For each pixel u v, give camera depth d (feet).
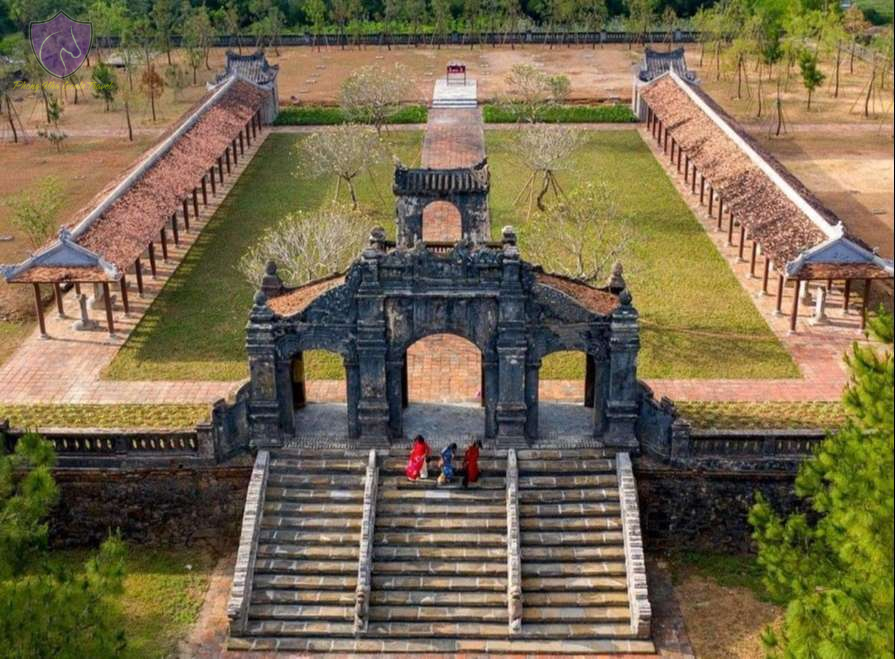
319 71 438.81
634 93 346.33
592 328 124.98
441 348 174.09
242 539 120.78
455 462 128.88
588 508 124.26
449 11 510.17
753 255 204.23
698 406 153.99
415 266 121.90
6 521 92.99
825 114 345.92
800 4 389.60
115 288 203.62
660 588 123.03
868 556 79.97
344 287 123.44
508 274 121.08
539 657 112.27
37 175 292.40
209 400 159.84
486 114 341.82
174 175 231.91
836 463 84.64
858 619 79.36
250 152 307.78
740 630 115.96
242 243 228.84
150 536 131.34
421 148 312.29
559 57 460.55
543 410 138.41
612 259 196.03
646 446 129.49
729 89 385.50
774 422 146.41
